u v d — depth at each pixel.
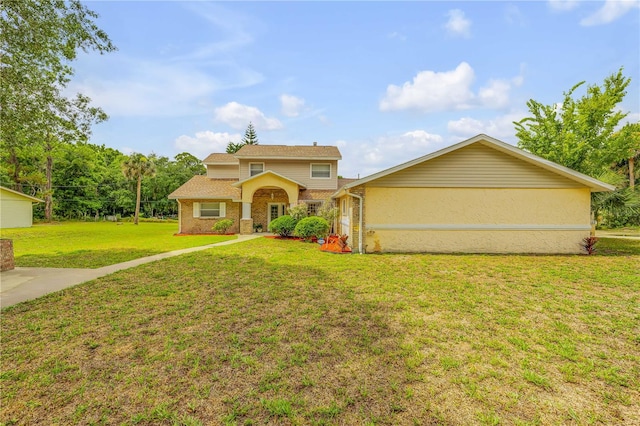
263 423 2.49
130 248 13.16
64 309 5.24
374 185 11.86
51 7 7.84
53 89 8.65
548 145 16.72
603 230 24.45
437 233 11.86
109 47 9.06
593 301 5.63
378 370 3.30
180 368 3.35
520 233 11.77
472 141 11.32
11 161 32.06
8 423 2.50
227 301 5.65
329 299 5.78
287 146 24.19
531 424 2.49
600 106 15.48
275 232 17.61
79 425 2.47
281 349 3.78
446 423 2.50
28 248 13.32
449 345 3.90
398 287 6.61
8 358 3.56
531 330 4.36
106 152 50.66
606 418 2.58
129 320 4.75
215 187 22.34
